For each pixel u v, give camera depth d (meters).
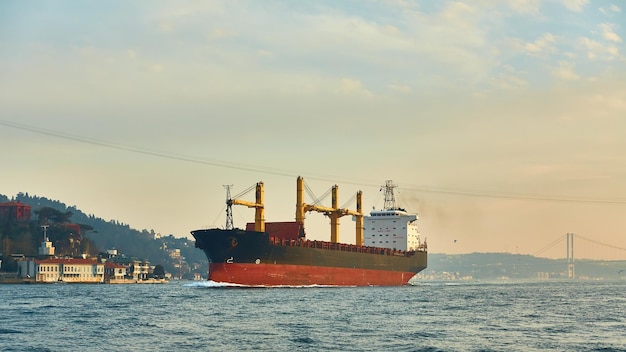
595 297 164.38
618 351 68.44
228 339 74.25
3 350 67.94
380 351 67.31
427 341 73.69
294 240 175.12
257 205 175.00
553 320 96.25
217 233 159.25
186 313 102.00
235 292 151.25
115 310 109.19
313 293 149.50
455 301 137.62
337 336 76.69
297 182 190.00
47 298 148.00
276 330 81.44
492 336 78.00
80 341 73.25
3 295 163.75
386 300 134.12
